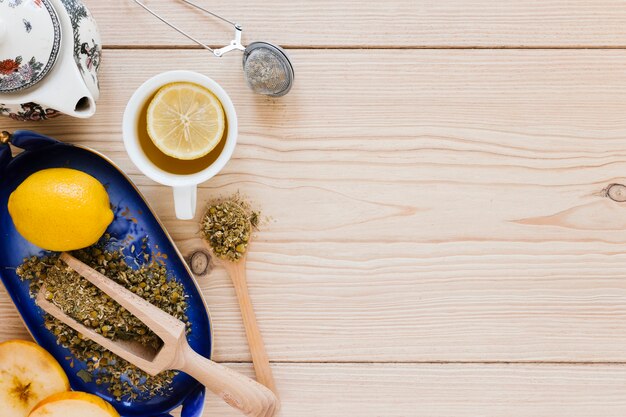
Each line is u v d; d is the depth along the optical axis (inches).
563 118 28.7
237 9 28.2
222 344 29.0
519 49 28.5
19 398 27.6
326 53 28.4
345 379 29.2
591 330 29.1
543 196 28.9
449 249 29.0
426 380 29.2
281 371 29.1
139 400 28.7
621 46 28.6
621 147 28.8
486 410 29.2
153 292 27.9
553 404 29.2
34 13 23.6
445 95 28.6
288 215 28.7
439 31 28.4
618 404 29.2
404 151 28.7
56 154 27.9
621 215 29.0
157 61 28.2
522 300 29.1
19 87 24.2
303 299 29.0
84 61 25.1
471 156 28.7
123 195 28.0
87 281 27.0
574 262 29.1
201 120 26.3
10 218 27.8
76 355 28.1
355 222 28.8
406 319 29.1
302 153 28.6
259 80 27.3
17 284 28.0
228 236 28.0
